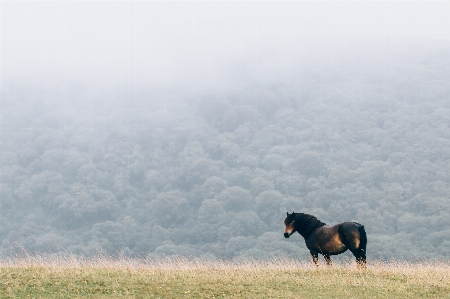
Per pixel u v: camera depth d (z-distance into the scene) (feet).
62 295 36.86
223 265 54.08
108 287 39.45
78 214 426.10
